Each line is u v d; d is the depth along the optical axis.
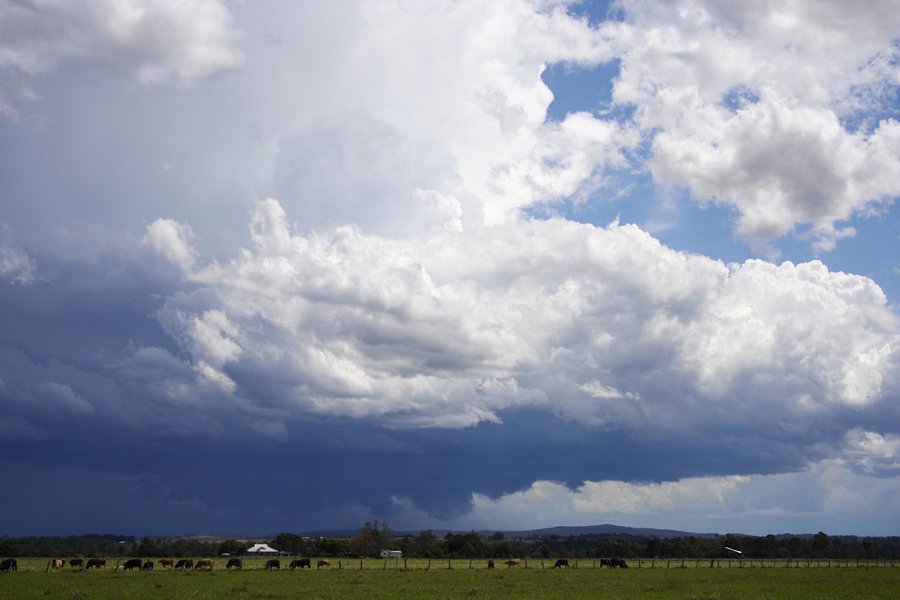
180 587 64.88
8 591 59.19
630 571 104.75
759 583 76.44
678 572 102.25
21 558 160.38
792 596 60.81
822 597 60.16
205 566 105.12
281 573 91.94
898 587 71.31
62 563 102.88
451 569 108.31
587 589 65.56
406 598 55.22
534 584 72.00
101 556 186.88
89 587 64.31
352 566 118.06
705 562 155.88
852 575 95.19
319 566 112.06
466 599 55.22
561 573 96.44
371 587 66.00
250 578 79.75
